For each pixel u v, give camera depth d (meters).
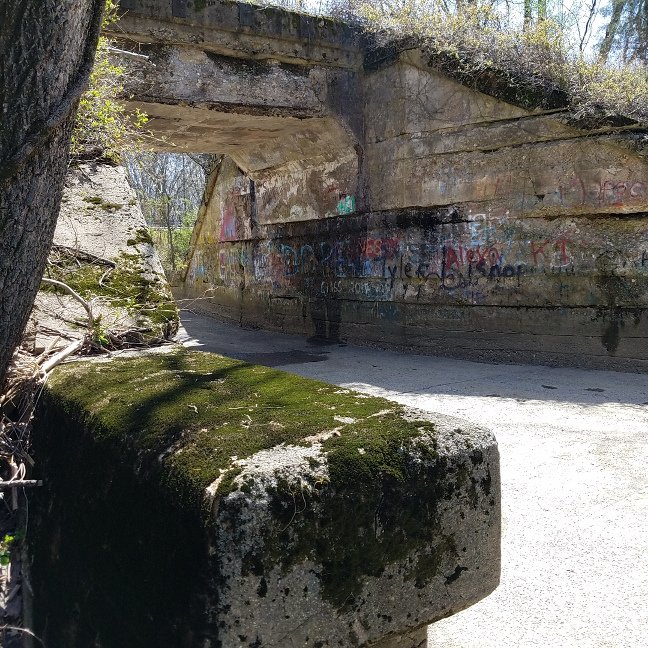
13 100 1.92
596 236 8.36
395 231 10.70
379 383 8.12
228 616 1.45
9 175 2.02
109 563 1.81
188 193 26.95
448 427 1.85
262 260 14.10
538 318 9.00
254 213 14.19
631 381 7.73
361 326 11.54
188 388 2.21
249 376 2.39
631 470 4.88
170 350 3.15
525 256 9.05
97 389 2.30
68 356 3.01
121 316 3.61
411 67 10.11
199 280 17.41
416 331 10.52
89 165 5.04
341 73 10.68
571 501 4.36
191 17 8.94
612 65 9.61
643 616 3.07
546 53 8.86
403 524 1.70
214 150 13.14
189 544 1.49
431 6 10.29
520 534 3.92
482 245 9.50
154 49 9.02
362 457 1.65
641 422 6.07
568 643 2.89
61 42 1.91
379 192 10.92
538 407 6.69
